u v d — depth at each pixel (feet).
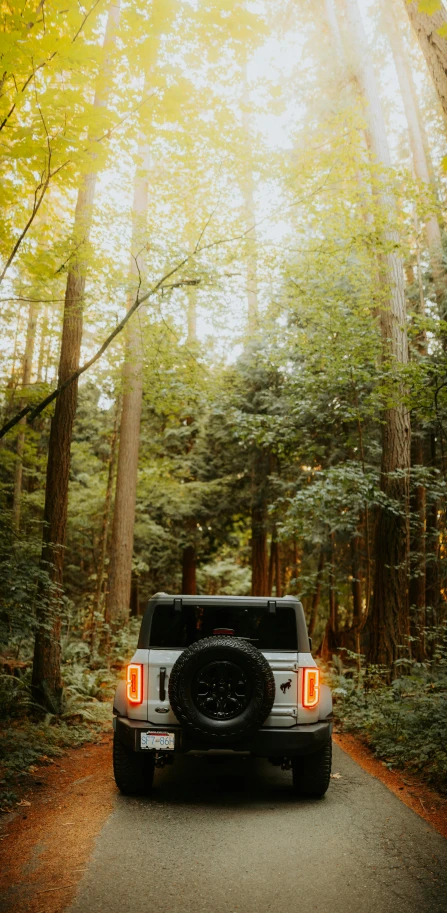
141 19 21.06
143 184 33.81
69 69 20.79
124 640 47.55
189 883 11.75
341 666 45.24
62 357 32.37
